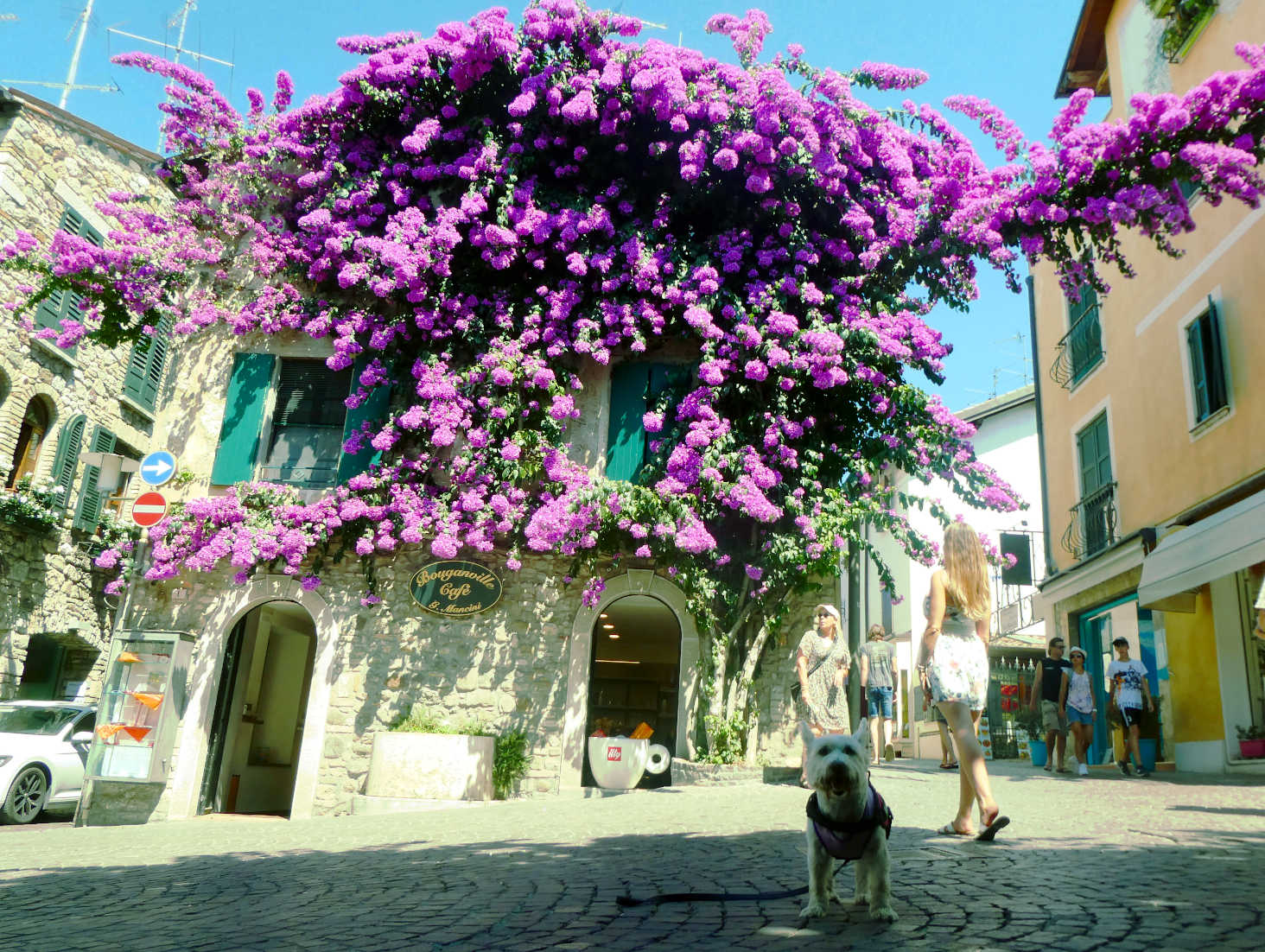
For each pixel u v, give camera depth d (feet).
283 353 44.21
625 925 11.56
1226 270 39.45
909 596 79.56
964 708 16.81
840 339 36.81
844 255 39.37
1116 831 18.04
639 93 39.01
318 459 43.16
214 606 41.68
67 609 57.77
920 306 39.52
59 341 43.60
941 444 38.93
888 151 37.65
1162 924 10.18
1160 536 42.45
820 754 11.51
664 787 36.73
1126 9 49.34
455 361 42.14
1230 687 38.17
